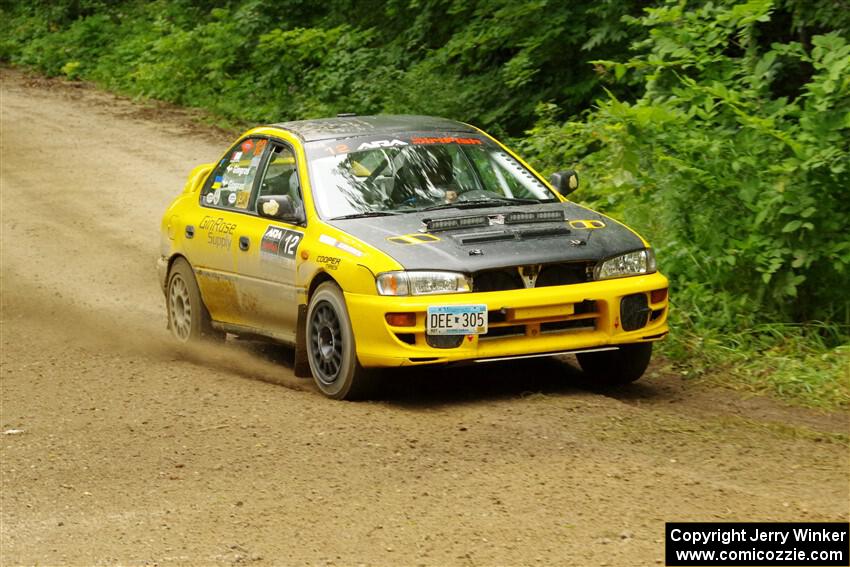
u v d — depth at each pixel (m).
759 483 8.23
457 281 10.35
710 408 10.64
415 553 7.20
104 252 21.22
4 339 15.19
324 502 8.23
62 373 13.09
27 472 9.49
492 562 6.98
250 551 7.41
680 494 7.98
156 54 41.44
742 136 12.70
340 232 11.22
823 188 11.99
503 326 10.39
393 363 10.38
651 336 10.90
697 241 13.09
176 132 33.03
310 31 33.19
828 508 7.66
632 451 8.99
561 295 10.48
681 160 12.74
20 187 26.94
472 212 11.50
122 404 11.50
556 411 10.17
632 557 6.94
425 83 27.05
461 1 27.62
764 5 13.40
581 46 24.50
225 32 38.12
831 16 17.03
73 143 31.89
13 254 21.12
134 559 7.42
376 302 10.44
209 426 10.42
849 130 11.98
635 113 12.91
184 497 8.57
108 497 8.72
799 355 11.82
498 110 25.56
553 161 19.23
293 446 9.62
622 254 10.92
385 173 12.05
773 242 12.30
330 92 31.25
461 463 8.88
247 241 12.68
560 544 7.20
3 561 7.58
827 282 12.45
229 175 13.77
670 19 14.16
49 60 45.97
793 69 19.11
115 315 16.70
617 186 13.86
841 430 9.78
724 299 12.68
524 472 8.56
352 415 10.45
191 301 14.08
